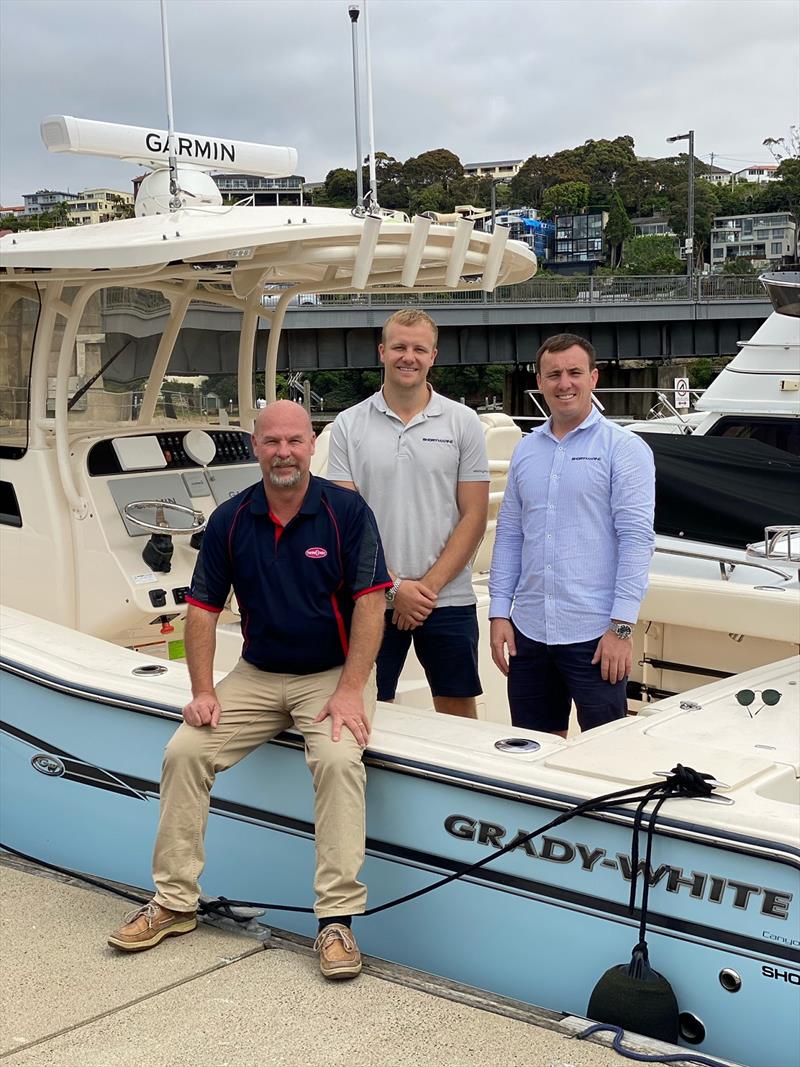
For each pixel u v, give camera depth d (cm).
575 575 318
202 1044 247
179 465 431
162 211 428
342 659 299
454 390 4706
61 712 352
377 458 334
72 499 399
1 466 416
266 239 351
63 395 396
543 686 332
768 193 8725
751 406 838
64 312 397
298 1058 241
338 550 289
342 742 280
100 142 419
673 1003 249
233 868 325
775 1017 241
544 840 268
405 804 290
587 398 318
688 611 416
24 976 279
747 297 3262
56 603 408
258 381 481
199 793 293
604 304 3206
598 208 8900
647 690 438
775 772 270
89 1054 244
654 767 267
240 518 291
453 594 341
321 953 275
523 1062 239
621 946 260
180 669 350
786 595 397
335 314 2634
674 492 522
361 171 391
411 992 268
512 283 464
